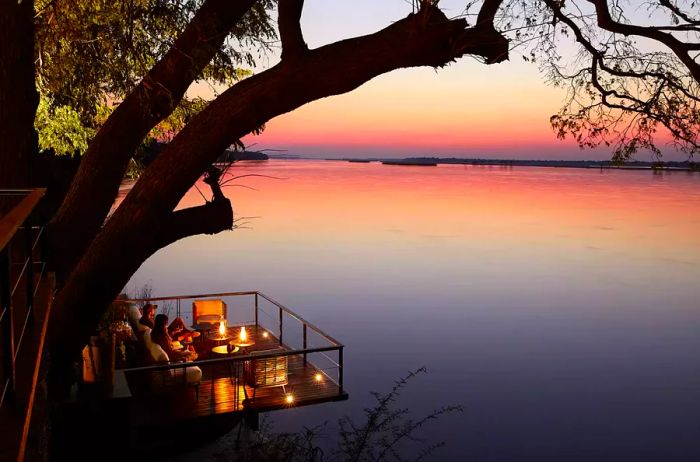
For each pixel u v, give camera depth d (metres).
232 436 9.52
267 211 83.06
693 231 68.44
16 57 5.34
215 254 46.66
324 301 31.80
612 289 37.88
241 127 5.18
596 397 19.27
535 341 25.95
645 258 50.03
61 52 7.80
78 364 8.11
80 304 5.36
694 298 35.56
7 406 2.12
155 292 30.19
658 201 121.81
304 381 10.48
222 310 14.01
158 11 7.50
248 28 7.27
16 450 1.80
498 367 22.02
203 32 5.55
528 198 124.62
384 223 70.88
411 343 24.72
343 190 143.62
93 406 7.87
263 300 30.97
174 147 5.24
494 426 16.19
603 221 78.12
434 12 4.76
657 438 15.91
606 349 25.14
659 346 25.84
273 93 5.05
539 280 40.19
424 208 92.94
